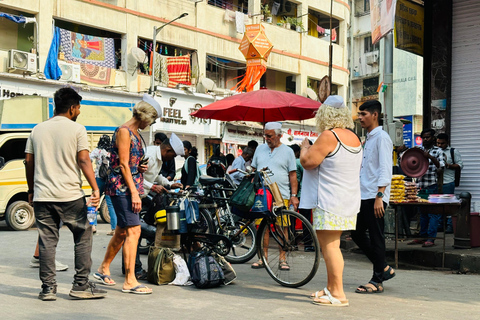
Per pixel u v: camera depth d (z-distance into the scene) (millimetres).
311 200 4785
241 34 24750
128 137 5047
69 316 4109
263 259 5945
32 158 4801
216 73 24562
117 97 18906
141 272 5969
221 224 7160
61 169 4664
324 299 4707
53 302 4598
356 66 42938
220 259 5734
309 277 5480
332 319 4188
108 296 4926
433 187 8828
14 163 11320
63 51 18109
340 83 30047
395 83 39312
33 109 11859
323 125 4820
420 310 4551
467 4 9891
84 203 4770
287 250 5762
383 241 5414
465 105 9875
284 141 26391
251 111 9836
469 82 9844
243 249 7359
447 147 9164
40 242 4680
